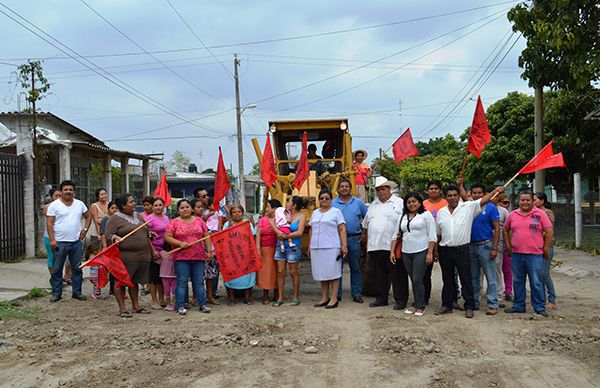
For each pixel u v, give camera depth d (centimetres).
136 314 862
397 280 876
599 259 1438
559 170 2194
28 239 1467
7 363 625
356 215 952
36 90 1542
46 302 961
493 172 2406
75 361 625
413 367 598
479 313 838
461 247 809
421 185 3481
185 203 873
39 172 1503
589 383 552
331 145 1239
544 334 708
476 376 571
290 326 769
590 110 1692
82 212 1002
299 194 1088
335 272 895
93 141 2919
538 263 816
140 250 844
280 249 928
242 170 3650
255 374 582
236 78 3628
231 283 944
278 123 1184
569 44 1244
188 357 636
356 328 755
